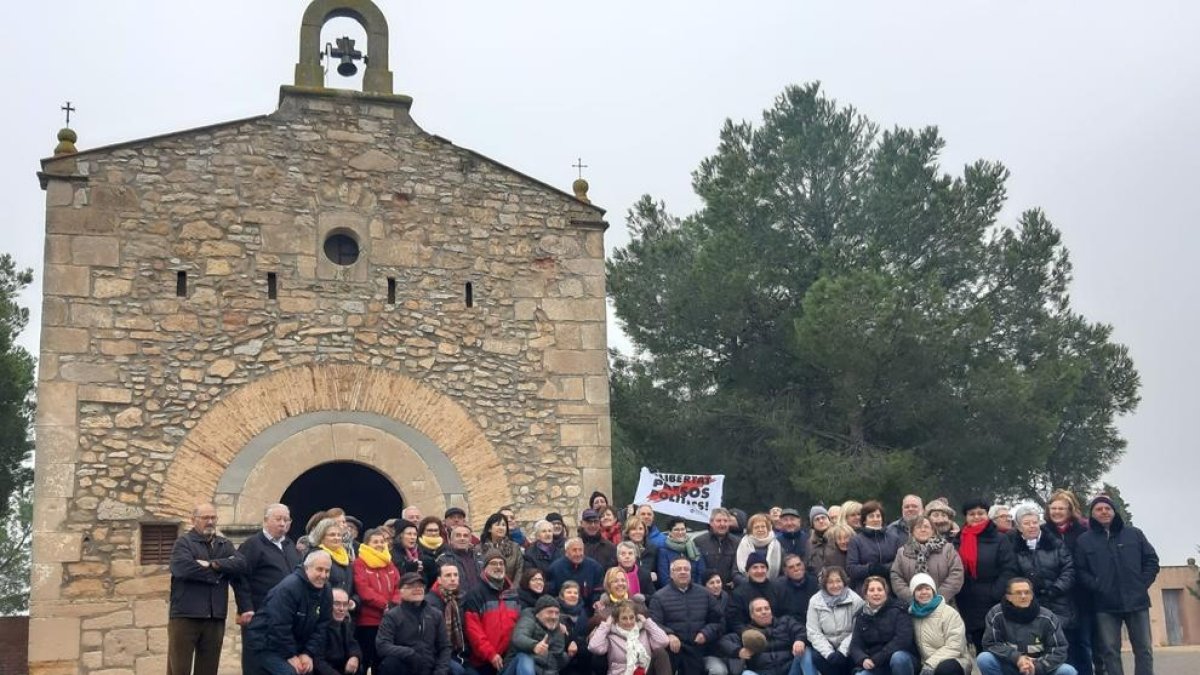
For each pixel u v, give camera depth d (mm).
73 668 9141
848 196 17875
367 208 10711
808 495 16109
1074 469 19188
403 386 10461
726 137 18812
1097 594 8023
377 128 10906
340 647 7176
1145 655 7934
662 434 17031
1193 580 25219
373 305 10547
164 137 10250
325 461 10109
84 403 9594
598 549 8664
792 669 7859
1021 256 17500
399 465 10297
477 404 10633
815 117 18469
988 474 16234
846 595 7914
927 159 17938
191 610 7262
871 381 15617
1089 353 18453
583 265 11250
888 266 16922
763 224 17312
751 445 17047
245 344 10125
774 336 17234
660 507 10680
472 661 7672
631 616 7684
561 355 10969
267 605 6852
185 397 9867
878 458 15453
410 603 7289
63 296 9703
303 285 10383
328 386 10258
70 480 9430
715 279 16594
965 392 15875
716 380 17750
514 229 11117
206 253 10180
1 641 14297
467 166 11086
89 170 9992
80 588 9289
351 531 8680
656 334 17938
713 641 8023
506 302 10945
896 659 7531
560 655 7645
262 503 9852
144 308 9914
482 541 8672
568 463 10758
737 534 9172
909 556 7941
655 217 19250
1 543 27766
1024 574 7957
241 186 10398
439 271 10805
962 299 17562
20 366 17812
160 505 9617
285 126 10641
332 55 11148
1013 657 7465
